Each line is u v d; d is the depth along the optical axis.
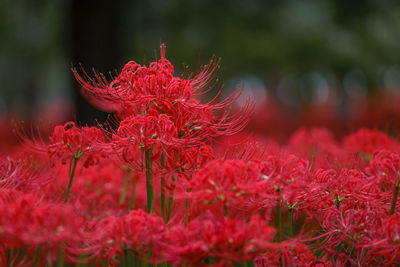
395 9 13.70
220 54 17.84
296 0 16.36
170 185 2.20
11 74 25.75
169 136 2.28
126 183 3.09
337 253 2.28
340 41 19.20
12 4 15.48
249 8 16.02
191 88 2.64
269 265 2.26
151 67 2.61
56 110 19.34
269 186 2.07
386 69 21.44
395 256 2.08
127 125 2.29
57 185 2.80
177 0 15.56
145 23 15.87
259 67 20.53
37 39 19.44
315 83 25.19
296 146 4.80
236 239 1.77
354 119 14.09
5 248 1.92
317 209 2.39
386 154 2.44
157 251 1.89
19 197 2.03
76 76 2.65
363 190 2.39
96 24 8.84
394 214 2.16
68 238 1.83
